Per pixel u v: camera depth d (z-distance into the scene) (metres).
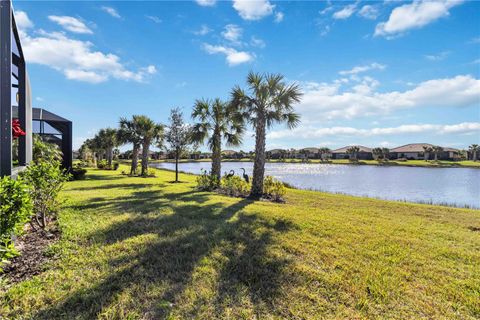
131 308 2.22
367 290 2.70
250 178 14.20
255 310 2.27
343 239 4.28
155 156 64.88
